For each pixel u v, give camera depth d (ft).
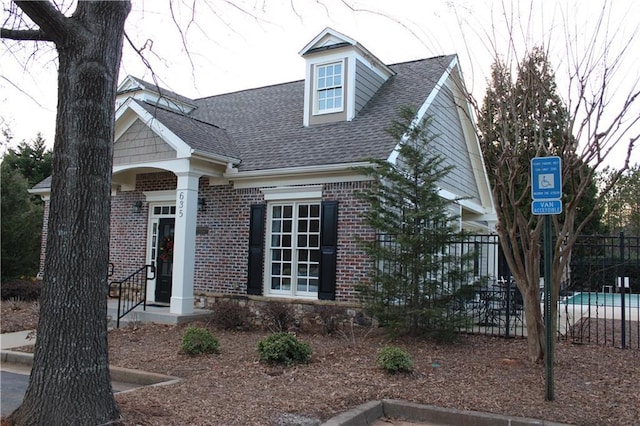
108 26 15.65
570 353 27.94
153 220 48.11
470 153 50.67
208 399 18.63
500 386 21.15
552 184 19.66
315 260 39.19
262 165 40.60
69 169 15.01
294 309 36.55
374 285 32.53
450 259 30.78
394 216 31.63
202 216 43.86
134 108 40.45
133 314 38.70
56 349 14.47
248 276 40.88
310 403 18.38
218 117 55.72
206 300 42.52
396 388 20.74
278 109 52.80
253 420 16.39
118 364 25.72
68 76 15.28
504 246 26.18
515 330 33.76
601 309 55.42
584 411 18.08
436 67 48.14
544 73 24.80
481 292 37.19
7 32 15.58
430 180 31.53
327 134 42.57
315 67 46.01
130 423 15.24
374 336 32.30
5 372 26.37
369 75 46.32
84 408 14.34
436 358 26.48
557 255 24.64
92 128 15.24
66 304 14.61
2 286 49.70
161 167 40.22
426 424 18.15
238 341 31.32
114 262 49.60
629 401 19.24
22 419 14.25
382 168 32.19
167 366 25.02
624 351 28.58
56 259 14.80
